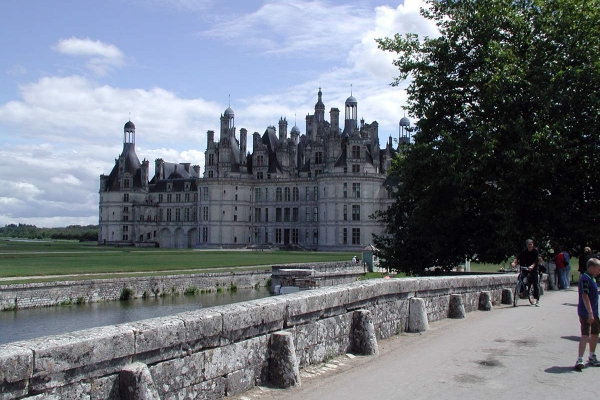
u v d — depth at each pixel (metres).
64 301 47.94
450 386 11.80
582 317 13.21
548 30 36.59
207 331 10.10
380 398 11.00
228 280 61.62
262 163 160.38
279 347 11.74
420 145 37.94
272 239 157.12
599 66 34.31
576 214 37.28
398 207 45.72
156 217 186.25
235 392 10.80
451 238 39.75
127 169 186.75
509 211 34.62
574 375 12.65
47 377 7.52
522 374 12.73
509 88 35.47
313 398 10.96
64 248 127.56
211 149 158.12
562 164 35.59
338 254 116.00
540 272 29.05
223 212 155.62
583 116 35.84
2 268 58.88
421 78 40.31
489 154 34.59
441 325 19.30
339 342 14.30
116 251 114.75
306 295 13.18
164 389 9.27
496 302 25.25
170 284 56.09
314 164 153.00
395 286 17.27
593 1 37.00
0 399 6.99
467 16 39.69
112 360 8.41
